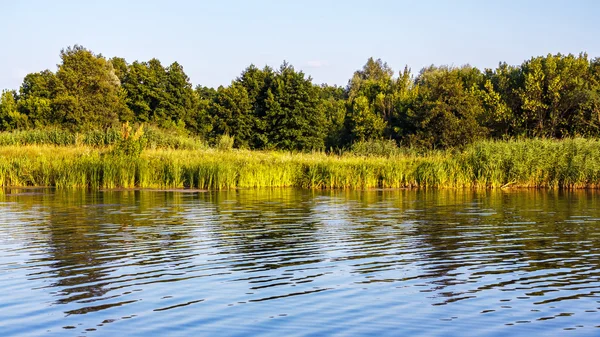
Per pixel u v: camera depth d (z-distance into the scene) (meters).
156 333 7.30
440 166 30.95
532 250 12.07
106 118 59.06
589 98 47.06
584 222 16.30
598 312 8.03
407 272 10.20
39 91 69.44
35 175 29.48
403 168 31.12
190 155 32.50
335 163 31.36
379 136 54.50
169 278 9.75
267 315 7.93
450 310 8.13
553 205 21.11
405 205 20.94
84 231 14.34
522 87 54.00
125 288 9.16
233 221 16.28
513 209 19.62
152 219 16.59
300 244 12.71
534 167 30.81
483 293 8.93
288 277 9.84
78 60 61.00
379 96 60.44
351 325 7.56
